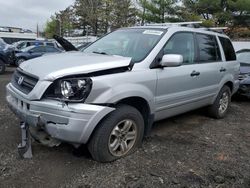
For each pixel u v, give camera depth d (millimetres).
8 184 3500
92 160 4125
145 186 3615
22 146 4102
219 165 4258
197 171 4039
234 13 35406
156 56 4598
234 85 6961
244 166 4281
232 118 6855
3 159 4039
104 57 4312
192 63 5438
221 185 3750
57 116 3619
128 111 4105
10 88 4340
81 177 3721
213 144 5051
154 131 5480
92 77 3760
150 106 4488
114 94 3871
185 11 34938
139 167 4031
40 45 20453
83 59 4141
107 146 3965
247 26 35531
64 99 3609
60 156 4191
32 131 4094
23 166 3889
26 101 3816
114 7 45469
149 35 4992
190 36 5508
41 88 3684
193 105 5637
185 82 5129
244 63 9625
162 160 4277
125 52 4797
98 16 46250
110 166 4012
